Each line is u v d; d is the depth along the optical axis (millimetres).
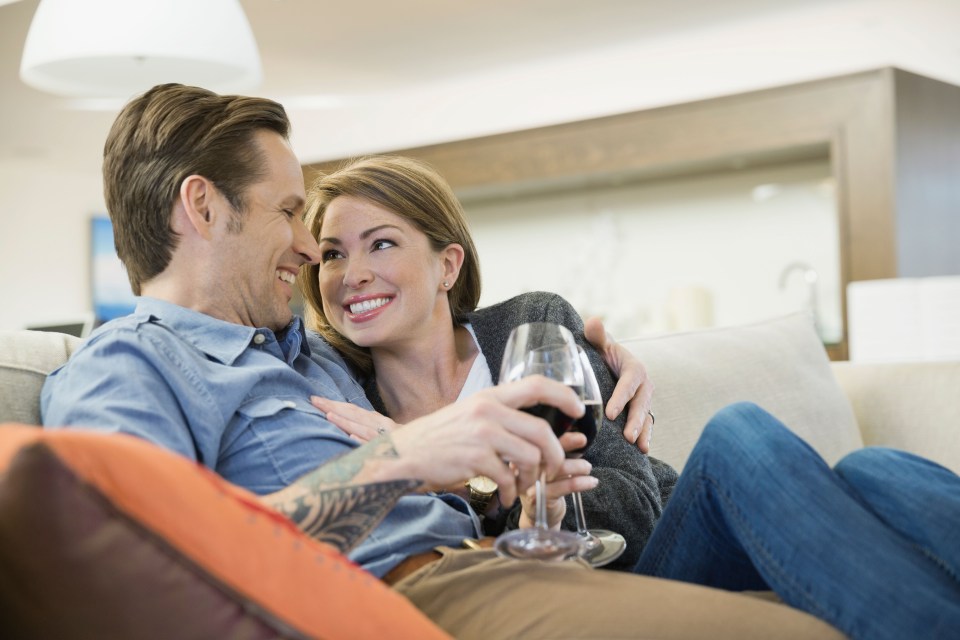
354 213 1775
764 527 1271
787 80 5531
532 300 1900
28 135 6867
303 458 1420
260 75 2791
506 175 6355
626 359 1802
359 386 1786
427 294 1802
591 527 1589
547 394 1210
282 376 1516
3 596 868
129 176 1533
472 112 6469
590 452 1703
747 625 1123
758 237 6398
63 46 2502
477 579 1273
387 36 5184
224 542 891
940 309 3248
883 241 5203
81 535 816
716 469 1348
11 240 7867
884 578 1148
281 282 1653
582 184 6691
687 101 5770
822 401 2410
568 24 5152
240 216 1560
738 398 2254
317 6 4672
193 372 1381
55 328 2578
